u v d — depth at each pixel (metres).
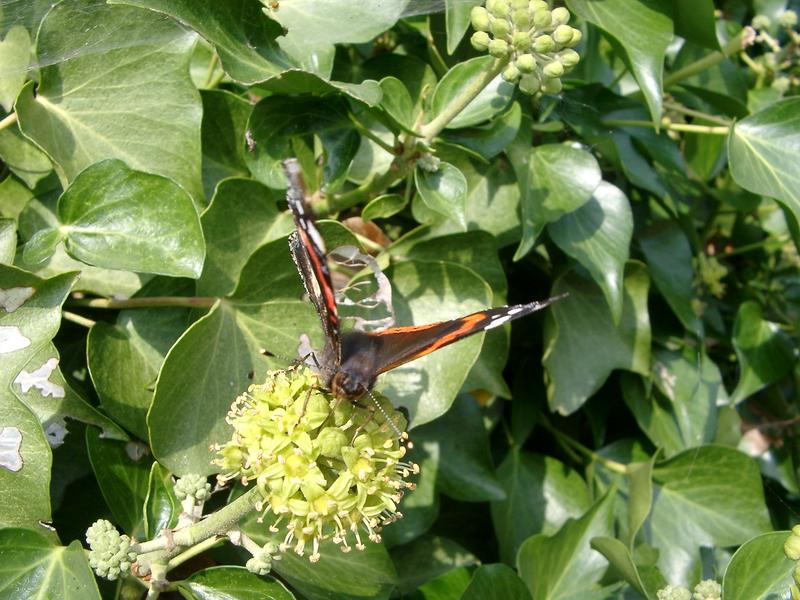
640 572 0.29
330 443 0.21
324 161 0.27
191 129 0.26
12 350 0.23
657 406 0.34
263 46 0.26
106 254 0.24
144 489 0.25
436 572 0.30
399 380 0.26
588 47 0.35
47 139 0.25
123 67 0.26
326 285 0.22
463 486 0.30
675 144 0.34
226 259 0.27
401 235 0.30
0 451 0.22
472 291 0.27
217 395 0.25
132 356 0.26
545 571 0.30
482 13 0.25
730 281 0.39
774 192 0.30
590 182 0.29
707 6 0.29
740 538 0.32
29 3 0.26
